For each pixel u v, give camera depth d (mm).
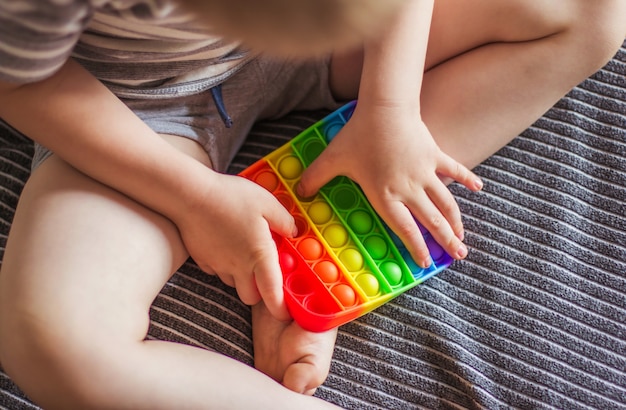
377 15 483
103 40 666
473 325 806
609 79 919
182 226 712
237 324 782
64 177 691
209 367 676
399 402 773
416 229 752
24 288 639
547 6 768
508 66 795
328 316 707
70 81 651
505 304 815
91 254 656
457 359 783
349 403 768
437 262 795
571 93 914
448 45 816
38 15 527
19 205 703
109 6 582
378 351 788
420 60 755
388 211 747
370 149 742
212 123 780
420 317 801
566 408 779
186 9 499
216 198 698
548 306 816
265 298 716
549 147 888
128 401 645
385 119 739
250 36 475
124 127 668
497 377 787
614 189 871
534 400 779
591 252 843
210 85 749
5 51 553
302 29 463
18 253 659
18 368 647
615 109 907
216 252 722
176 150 697
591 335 807
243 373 686
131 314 665
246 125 844
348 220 769
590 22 778
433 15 795
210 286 792
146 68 706
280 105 882
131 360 647
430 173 761
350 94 879
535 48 792
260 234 708
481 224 849
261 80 811
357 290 737
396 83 742
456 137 803
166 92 726
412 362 786
